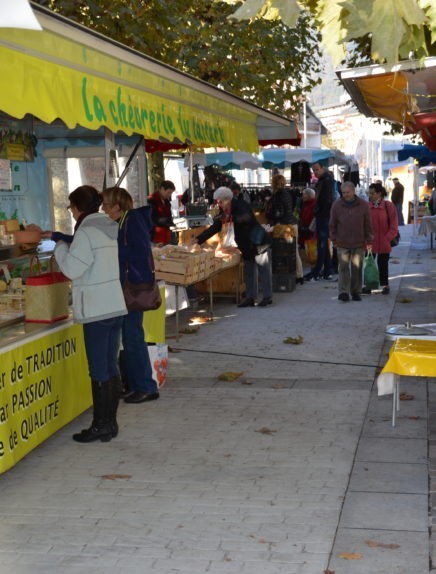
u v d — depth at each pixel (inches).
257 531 176.9
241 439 243.0
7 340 218.5
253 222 489.4
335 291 563.5
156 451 234.2
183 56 561.6
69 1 437.7
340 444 235.5
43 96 197.3
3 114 336.5
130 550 169.3
